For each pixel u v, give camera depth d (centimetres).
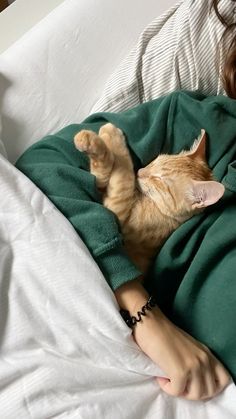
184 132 55
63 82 60
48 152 51
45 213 44
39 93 59
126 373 44
